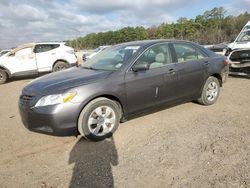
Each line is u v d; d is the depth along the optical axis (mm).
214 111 5043
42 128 3627
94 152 3609
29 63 11383
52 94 3578
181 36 83438
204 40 62906
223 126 4246
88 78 3893
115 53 4746
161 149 3574
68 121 3609
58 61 12039
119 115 4129
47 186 2900
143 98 4312
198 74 5070
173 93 4723
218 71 5445
